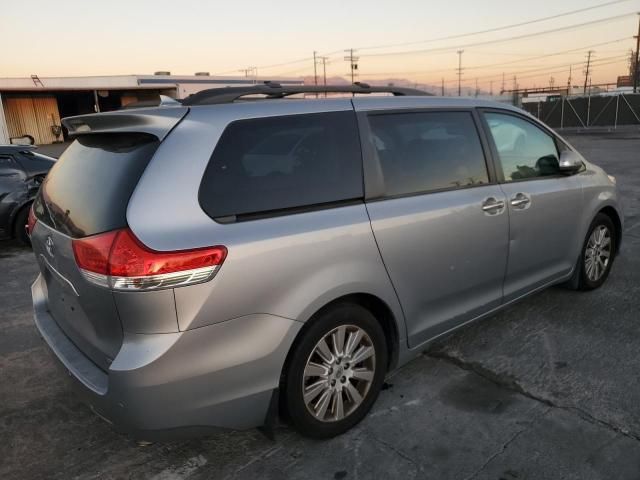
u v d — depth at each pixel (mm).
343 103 2836
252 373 2336
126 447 2764
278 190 2467
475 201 3227
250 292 2273
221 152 2354
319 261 2484
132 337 2141
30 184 7250
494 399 3047
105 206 2219
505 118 3682
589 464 2480
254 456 2646
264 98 2789
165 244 2096
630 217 7445
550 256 3916
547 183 3820
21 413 3119
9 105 36531
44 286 3131
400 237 2816
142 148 2318
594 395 3031
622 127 35625
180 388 2180
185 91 39812
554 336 3781
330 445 2701
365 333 2764
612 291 4566
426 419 2883
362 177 2766
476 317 3426
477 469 2486
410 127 3068
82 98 40312
